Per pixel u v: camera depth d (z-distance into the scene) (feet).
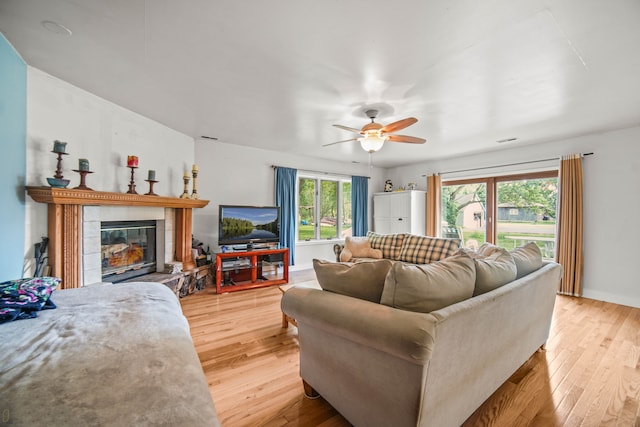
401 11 4.97
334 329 4.40
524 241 14.75
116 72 7.38
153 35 5.80
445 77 7.36
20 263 6.89
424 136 12.82
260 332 8.54
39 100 7.38
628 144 11.43
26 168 7.12
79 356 3.65
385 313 3.92
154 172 10.48
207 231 14.35
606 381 6.13
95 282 8.75
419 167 19.77
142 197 9.82
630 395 5.65
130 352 3.77
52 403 2.74
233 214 13.80
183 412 2.68
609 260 11.85
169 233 12.01
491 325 4.81
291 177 16.92
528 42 5.84
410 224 18.44
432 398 3.72
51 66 7.15
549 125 11.18
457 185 17.76
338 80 7.59
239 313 10.11
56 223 7.66
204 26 5.49
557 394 5.68
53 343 4.00
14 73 6.48
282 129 12.24
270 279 14.78
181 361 3.61
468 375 4.45
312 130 12.36
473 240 16.87
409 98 8.70
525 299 5.94
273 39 5.87
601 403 5.41
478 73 7.14
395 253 13.98
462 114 10.01
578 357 7.15
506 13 4.97
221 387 5.86
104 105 9.22
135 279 10.57
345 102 9.05
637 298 11.19
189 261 12.46
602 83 7.61
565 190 12.75
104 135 9.25
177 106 9.68
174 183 12.51
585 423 4.90
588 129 11.64
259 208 14.65
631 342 8.00
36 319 4.87
